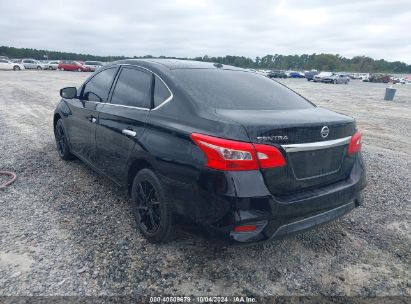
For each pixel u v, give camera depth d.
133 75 3.81
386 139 8.99
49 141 6.89
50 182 4.73
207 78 3.44
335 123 2.94
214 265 3.04
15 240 3.28
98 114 4.11
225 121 2.64
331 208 3.01
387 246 3.50
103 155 4.08
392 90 22.52
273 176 2.61
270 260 3.17
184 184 2.79
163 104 3.20
